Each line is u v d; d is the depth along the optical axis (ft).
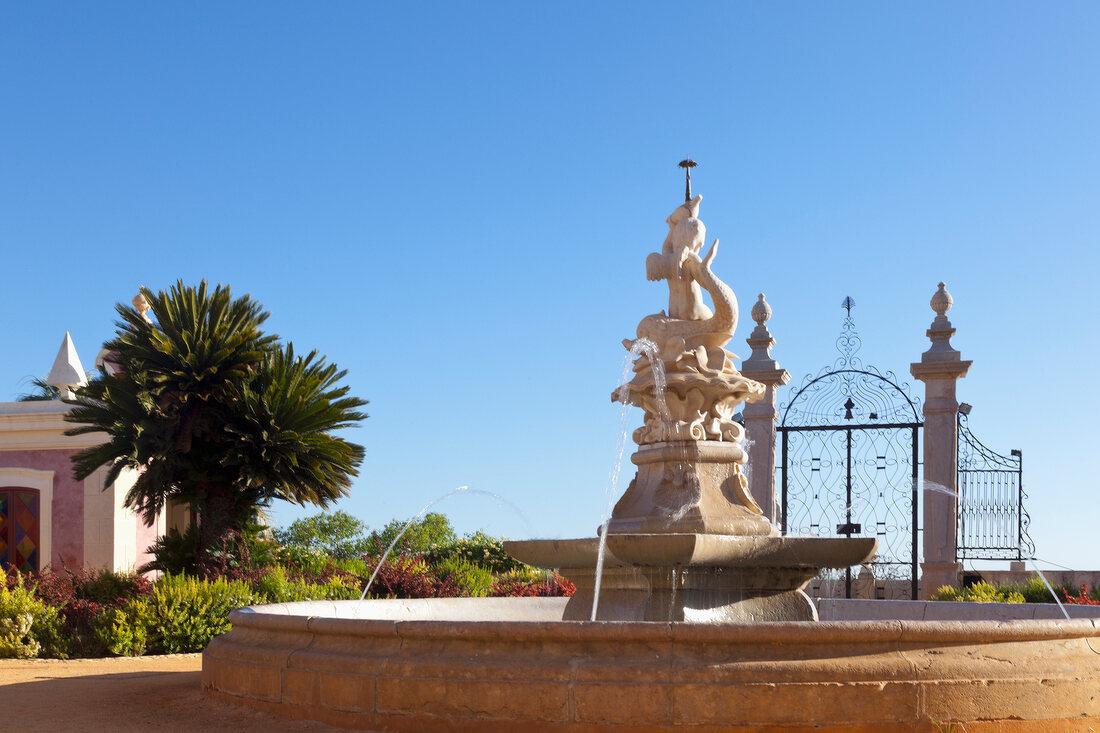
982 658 19.93
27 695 27.96
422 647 20.97
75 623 46.68
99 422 58.13
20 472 68.49
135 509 61.98
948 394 59.62
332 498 61.46
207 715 23.57
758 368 63.31
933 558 58.23
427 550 90.27
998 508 59.26
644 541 26.04
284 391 59.41
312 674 22.16
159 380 56.65
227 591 47.29
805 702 18.94
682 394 30.25
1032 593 52.65
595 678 19.27
